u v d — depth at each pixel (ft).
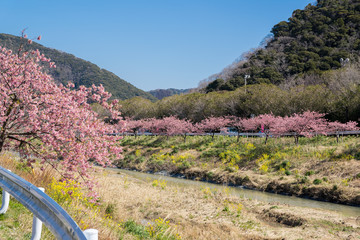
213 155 122.01
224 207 56.90
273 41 416.46
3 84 31.91
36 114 31.19
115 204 43.88
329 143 105.40
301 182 80.43
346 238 39.68
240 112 182.19
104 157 34.60
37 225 16.51
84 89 35.68
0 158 45.19
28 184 15.89
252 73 317.42
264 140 127.03
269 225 48.85
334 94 148.36
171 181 100.32
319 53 318.45
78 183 34.96
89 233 11.39
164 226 38.68
